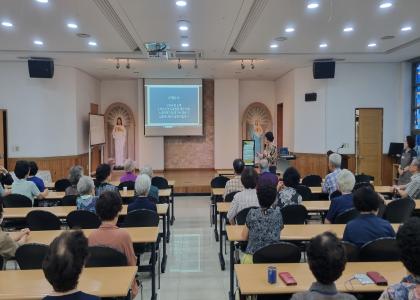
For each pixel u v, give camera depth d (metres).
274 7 5.38
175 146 12.94
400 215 4.21
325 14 5.73
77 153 10.03
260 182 3.06
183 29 6.45
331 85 9.72
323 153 9.79
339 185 3.90
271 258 2.55
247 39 7.23
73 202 4.79
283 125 11.66
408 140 7.29
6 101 9.14
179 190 9.39
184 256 4.84
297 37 7.10
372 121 9.81
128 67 9.51
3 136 9.12
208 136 12.92
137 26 6.26
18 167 4.99
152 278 3.47
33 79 9.20
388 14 5.75
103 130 11.70
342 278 2.22
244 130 12.83
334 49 8.19
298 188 5.20
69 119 9.80
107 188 4.40
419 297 1.33
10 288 2.17
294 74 10.37
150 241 3.20
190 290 3.80
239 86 12.85
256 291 2.10
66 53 8.35
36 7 5.33
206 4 5.18
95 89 12.01
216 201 5.80
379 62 9.71
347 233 2.72
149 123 12.37
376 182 9.81
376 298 2.25
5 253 2.61
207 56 8.77
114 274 2.36
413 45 7.80
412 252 1.36
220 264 4.53
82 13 5.60
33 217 3.88
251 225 2.77
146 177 4.26
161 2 5.11
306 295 1.52
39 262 2.60
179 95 12.38
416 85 9.48
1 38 7.07
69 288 1.48
